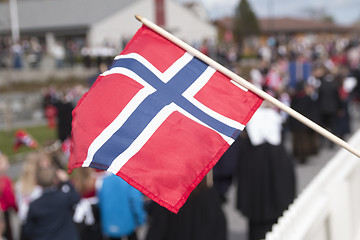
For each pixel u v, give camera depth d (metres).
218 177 7.92
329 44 44.81
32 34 51.78
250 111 2.77
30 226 5.30
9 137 19.03
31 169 5.98
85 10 52.69
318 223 4.32
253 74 16.95
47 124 23.66
